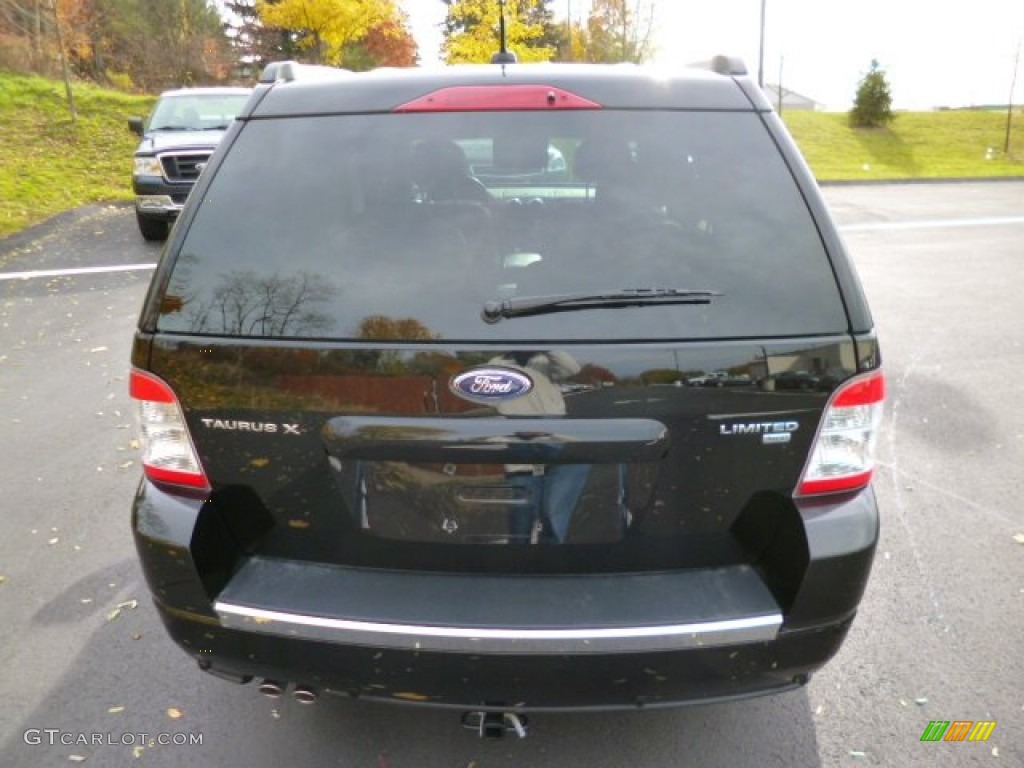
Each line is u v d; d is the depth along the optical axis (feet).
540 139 6.97
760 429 6.31
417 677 6.47
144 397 6.76
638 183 6.76
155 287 6.73
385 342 6.26
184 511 6.76
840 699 8.92
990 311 25.81
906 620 10.23
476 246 6.57
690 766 8.05
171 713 8.80
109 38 90.89
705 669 6.41
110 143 55.88
